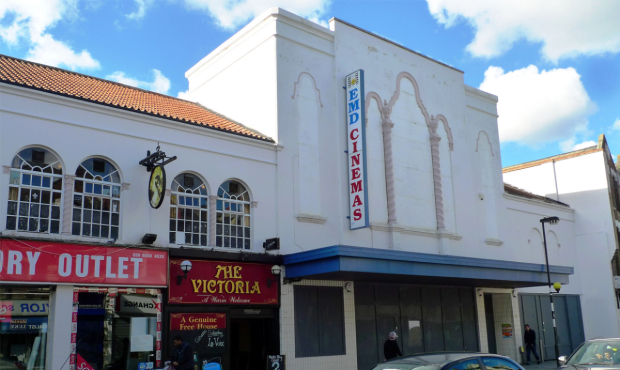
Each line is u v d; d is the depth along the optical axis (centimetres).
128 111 1443
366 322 1848
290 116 1794
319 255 1514
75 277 1280
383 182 1970
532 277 2048
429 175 2139
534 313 2567
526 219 2680
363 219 1777
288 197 1727
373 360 1830
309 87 1866
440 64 2317
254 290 1580
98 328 1320
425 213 2083
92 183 1377
